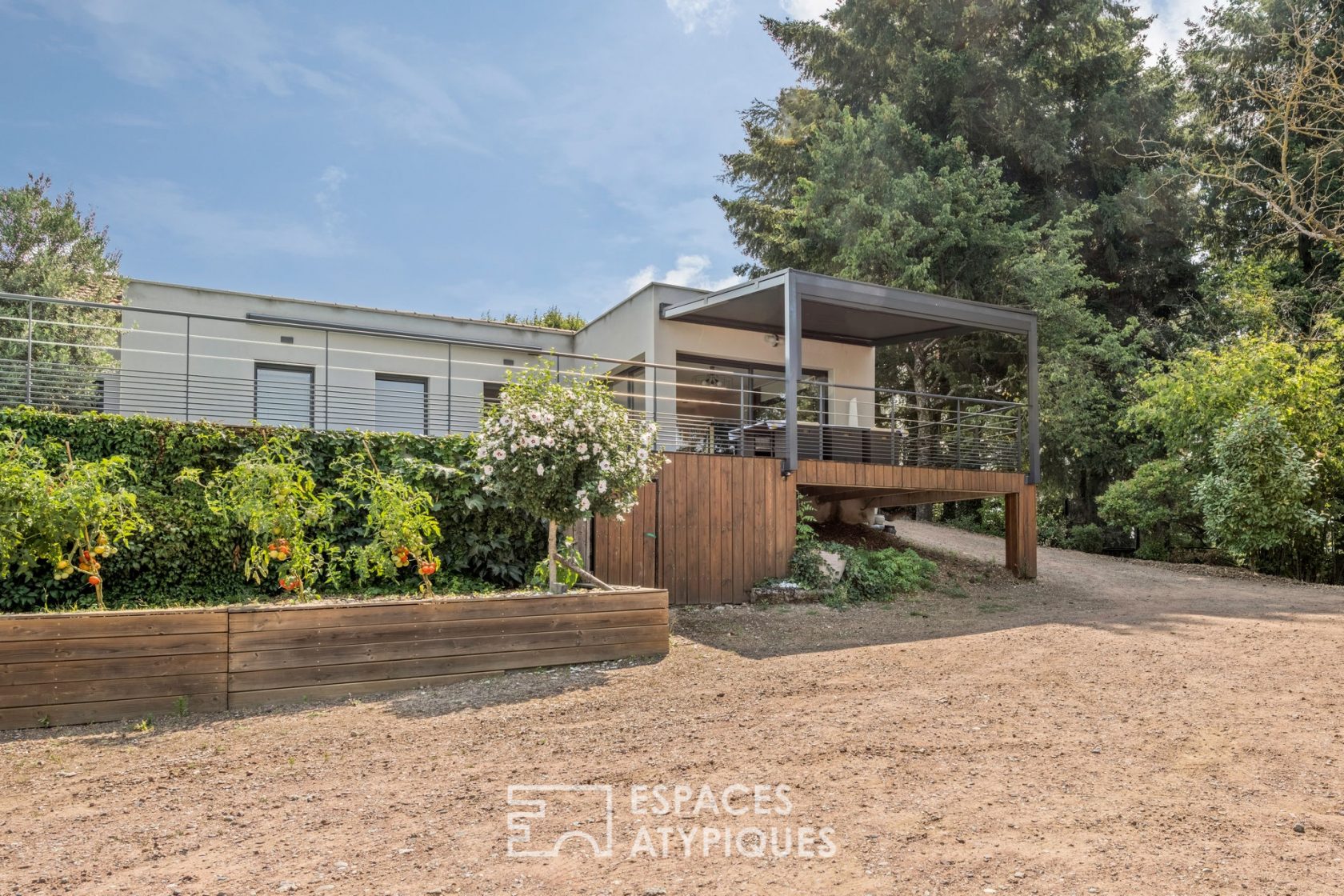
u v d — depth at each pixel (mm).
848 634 8375
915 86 20453
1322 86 16484
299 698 5648
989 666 6449
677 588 10000
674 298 13148
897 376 21781
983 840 3201
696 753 4367
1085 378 19062
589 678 6242
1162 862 2992
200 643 5398
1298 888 2779
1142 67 22719
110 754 4484
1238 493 14328
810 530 11055
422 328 13484
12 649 4969
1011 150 21109
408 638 6062
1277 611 9539
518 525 9398
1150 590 12516
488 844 3215
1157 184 20469
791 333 10906
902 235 17875
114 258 17359
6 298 8156
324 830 3373
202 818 3512
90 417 7891
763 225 23844
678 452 10375
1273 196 17609
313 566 8078
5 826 3451
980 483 12648
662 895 2770
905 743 4461
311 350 12484
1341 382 15516
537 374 7805
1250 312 18781
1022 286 18719
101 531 5980
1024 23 21344
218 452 8352
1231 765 4070
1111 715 4973
